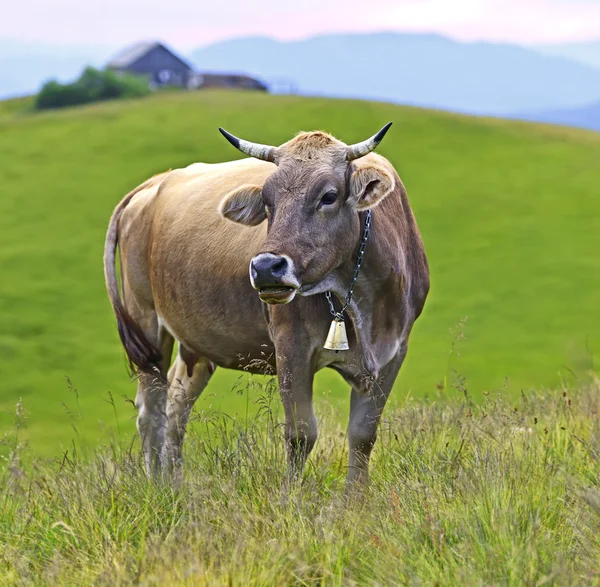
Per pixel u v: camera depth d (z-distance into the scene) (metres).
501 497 14.35
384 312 18.05
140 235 23.39
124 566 13.16
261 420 20.19
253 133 178.00
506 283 109.31
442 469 16.69
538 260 117.62
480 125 187.12
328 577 13.02
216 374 63.59
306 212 16.28
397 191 19.12
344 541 13.85
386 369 18.75
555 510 14.49
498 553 12.75
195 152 167.75
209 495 15.95
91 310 104.38
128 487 17.09
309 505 15.25
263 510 15.19
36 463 20.69
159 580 12.39
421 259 19.55
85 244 127.44
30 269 117.00
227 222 20.33
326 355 18.09
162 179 24.28
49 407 72.88
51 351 89.94
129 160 165.25
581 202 141.88
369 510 15.20
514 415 19.02
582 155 168.50
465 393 21.50
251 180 20.83
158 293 22.22
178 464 21.09
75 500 16.52
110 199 146.38
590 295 104.06
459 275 112.88
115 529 15.21
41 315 101.06
